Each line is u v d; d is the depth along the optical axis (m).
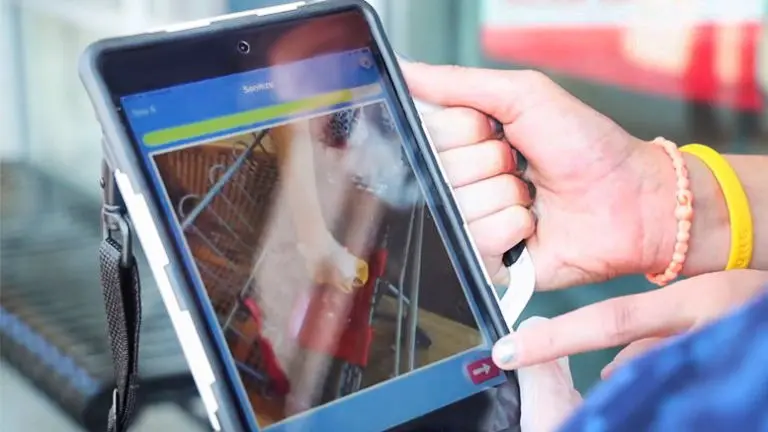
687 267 0.59
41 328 0.75
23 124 0.94
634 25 0.73
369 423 0.45
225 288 0.43
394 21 0.74
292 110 0.47
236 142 0.45
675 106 0.74
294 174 0.46
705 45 0.72
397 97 0.50
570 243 0.59
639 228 0.58
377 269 0.47
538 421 0.46
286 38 0.47
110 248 0.46
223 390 0.42
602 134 0.58
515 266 0.57
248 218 0.45
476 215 0.56
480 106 0.58
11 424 0.69
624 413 0.23
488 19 0.75
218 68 0.45
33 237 0.86
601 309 0.46
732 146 0.74
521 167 0.60
